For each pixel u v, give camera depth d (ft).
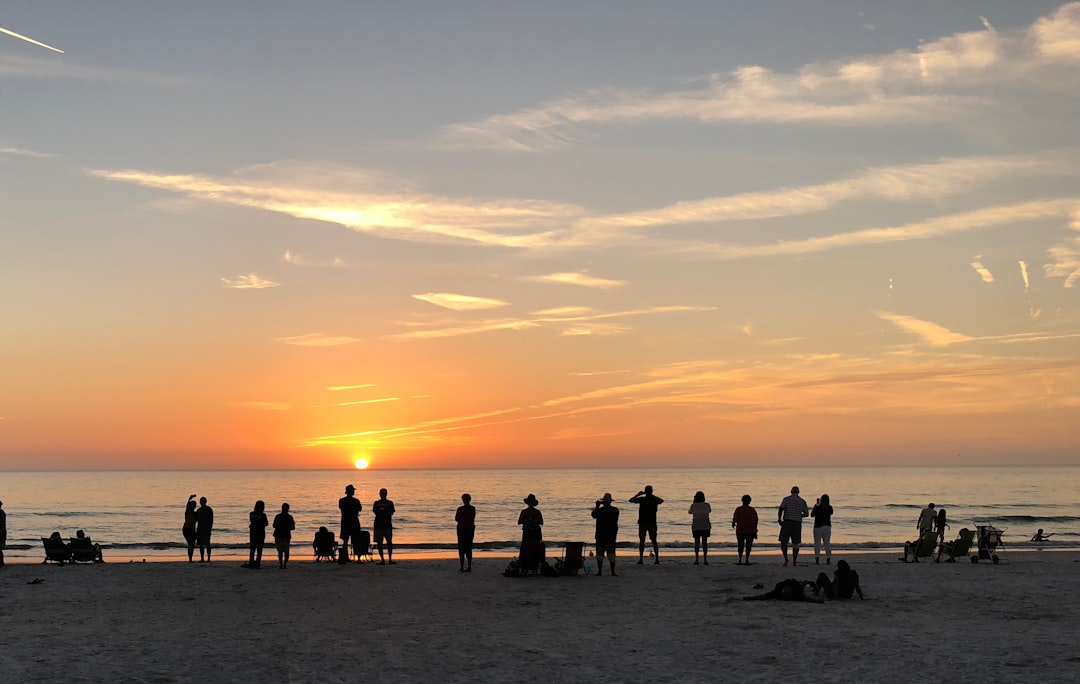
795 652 44.65
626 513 315.17
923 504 373.20
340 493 484.74
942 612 57.31
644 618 55.11
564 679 39.22
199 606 60.39
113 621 54.34
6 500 403.54
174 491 522.47
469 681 38.86
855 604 60.75
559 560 78.13
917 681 38.50
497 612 57.62
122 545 157.48
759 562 97.55
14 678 39.11
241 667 41.42
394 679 39.19
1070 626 52.16
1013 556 122.62
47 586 70.33
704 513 86.58
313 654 44.37
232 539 186.91
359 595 65.26
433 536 201.26
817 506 86.84
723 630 50.88
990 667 41.01
